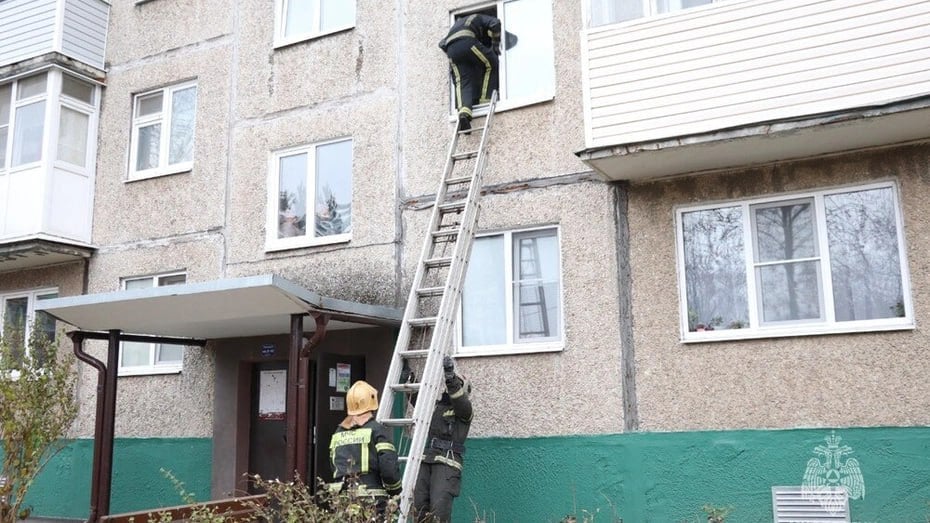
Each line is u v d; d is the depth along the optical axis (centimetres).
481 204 909
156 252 1141
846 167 756
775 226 787
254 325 931
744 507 735
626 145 762
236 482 1000
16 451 811
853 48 694
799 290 766
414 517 689
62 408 867
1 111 1230
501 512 832
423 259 822
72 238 1180
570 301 846
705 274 804
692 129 741
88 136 1229
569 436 817
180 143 1180
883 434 699
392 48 1009
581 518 794
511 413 851
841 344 729
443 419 730
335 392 898
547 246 887
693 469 760
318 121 1044
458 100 928
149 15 1229
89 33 1243
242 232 1073
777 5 728
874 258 740
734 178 801
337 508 537
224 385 1032
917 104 661
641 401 796
